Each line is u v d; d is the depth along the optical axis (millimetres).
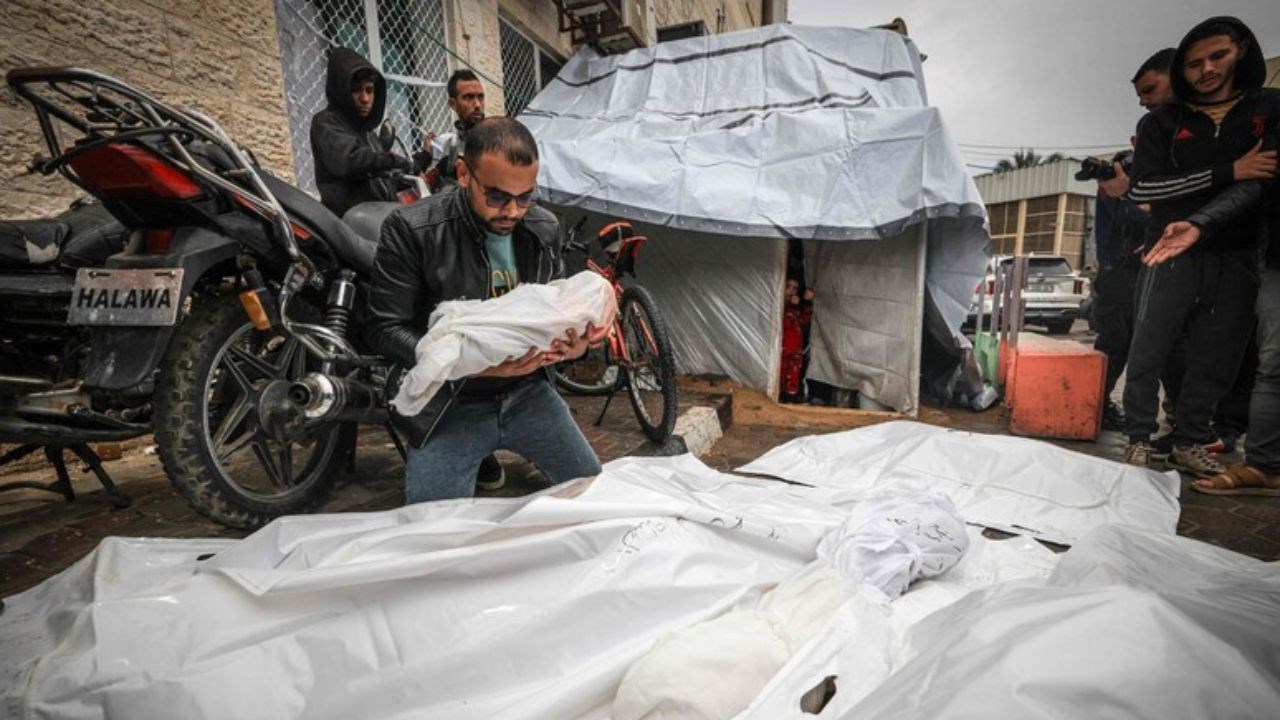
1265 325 2578
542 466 1961
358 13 4605
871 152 4074
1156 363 2984
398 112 5086
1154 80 3316
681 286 5402
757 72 5055
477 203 1531
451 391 1664
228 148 1589
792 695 984
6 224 1781
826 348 5574
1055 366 3750
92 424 1675
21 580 1700
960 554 1646
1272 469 2639
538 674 1147
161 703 1003
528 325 1399
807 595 1313
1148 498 2434
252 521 1812
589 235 5586
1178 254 2594
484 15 5867
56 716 987
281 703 1043
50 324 1825
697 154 4430
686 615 1286
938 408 5059
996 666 676
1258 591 941
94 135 1504
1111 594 752
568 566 1331
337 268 1979
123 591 1269
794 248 5578
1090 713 597
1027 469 2656
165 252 1584
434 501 1570
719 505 1916
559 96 6074
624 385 3447
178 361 1632
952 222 4410
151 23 3033
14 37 2533
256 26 3596
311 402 1695
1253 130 2506
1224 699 593
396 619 1180
